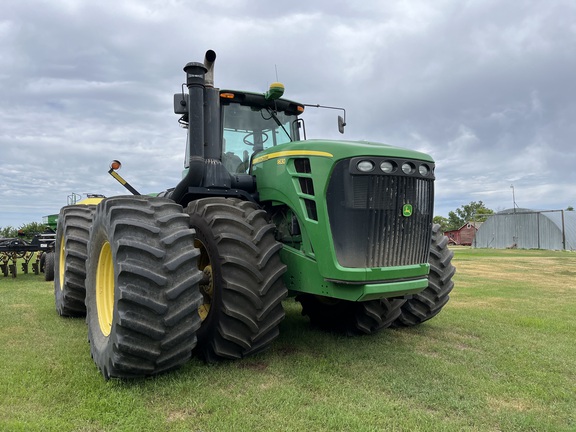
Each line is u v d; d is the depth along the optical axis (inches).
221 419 107.3
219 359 146.5
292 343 174.2
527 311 249.9
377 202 137.8
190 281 126.6
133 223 127.6
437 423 109.1
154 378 129.8
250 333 142.6
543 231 1238.9
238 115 190.5
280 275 146.2
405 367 148.3
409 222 144.0
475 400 123.8
